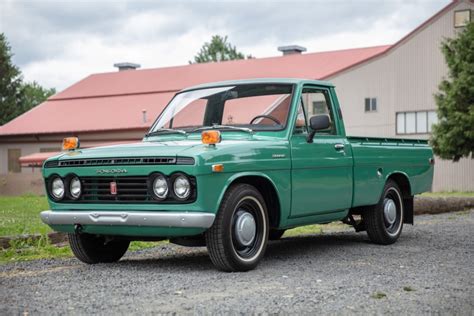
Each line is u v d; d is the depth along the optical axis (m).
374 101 36.97
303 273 6.26
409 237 9.36
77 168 6.50
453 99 32.31
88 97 43.88
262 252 6.55
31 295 5.19
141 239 6.75
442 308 4.72
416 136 36.19
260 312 4.58
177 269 6.55
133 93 42.62
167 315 4.50
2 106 61.75
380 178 8.35
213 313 4.55
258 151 6.51
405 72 36.50
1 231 9.47
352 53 40.31
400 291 5.32
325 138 7.53
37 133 39.84
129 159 6.21
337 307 4.73
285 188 6.80
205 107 7.54
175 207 6.03
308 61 40.28
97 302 4.91
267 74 39.59
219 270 6.36
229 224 6.18
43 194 29.80
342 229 10.83
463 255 7.53
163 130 7.45
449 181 36.53
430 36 35.97
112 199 6.38
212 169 5.99
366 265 6.78
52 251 8.00
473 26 32.59
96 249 7.02
